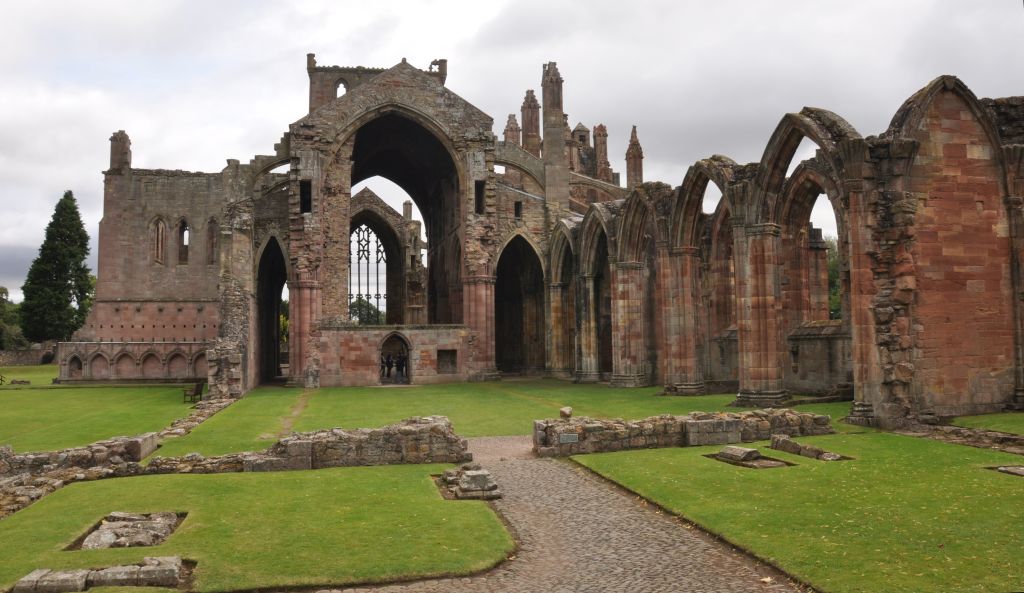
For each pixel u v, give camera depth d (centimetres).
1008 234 2166
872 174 2070
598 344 4450
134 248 6100
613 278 3900
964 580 827
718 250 3581
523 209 5144
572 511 1213
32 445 2008
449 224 5506
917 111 2092
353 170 5869
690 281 3162
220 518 1135
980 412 2091
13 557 939
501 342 6094
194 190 6191
